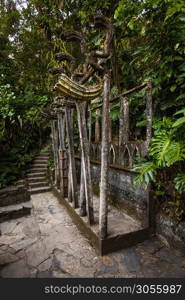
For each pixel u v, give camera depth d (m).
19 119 4.93
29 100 5.24
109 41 1.71
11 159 4.69
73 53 4.38
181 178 1.59
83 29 3.33
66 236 2.17
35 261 1.70
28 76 6.39
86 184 2.06
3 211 2.63
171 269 1.56
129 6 2.12
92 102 3.71
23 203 3.09
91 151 3.62
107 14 3.00
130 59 3.29
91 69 1.78
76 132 4.38
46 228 2.39
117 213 2.47
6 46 6.10
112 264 1.64
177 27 1.75
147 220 2.01
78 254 1.80
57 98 2.58
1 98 4.49
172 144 1.57
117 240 1.83
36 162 5.40
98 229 1.97
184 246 1.71
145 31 2.04
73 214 2.60
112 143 2.71
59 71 2.13
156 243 1.96
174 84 1.92
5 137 4.95
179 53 1.88
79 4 3.46
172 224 1.83
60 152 3.30
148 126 1.93
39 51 6.02
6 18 5.73
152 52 2.12
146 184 1.80
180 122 1.36
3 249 1.91
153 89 2.10
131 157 2.22
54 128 3.98
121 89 3.51
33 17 4.92
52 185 4.29
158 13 1.89
